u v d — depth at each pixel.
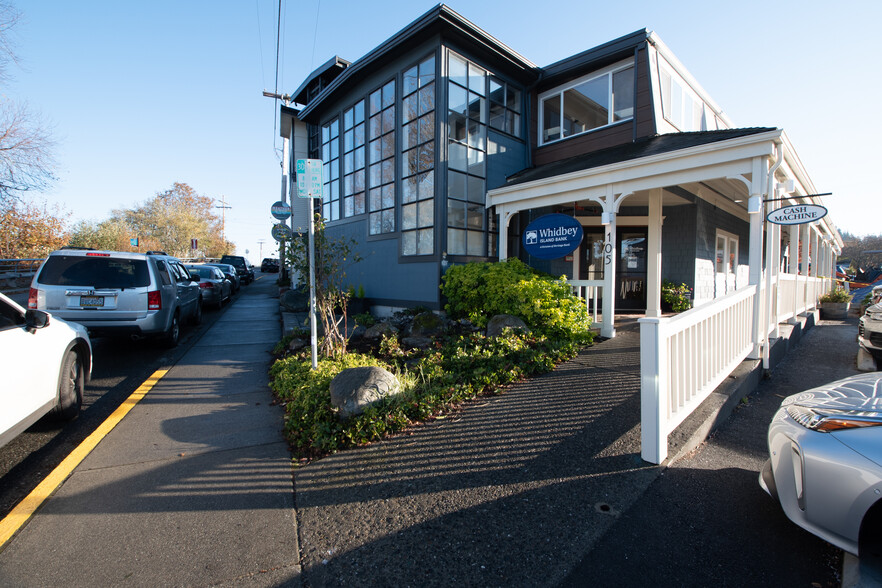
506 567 2.30
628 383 4.84
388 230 10.60
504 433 3.79
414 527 2.64
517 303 7.07
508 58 9.92
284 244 6.19
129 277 7.07
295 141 17.48
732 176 5.89
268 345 8.13
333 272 6.97
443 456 3.46
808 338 9.07
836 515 2.19
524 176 9.45
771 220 5.40
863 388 2.75
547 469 3.19
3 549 2.51
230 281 17.73
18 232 22.34
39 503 2.95
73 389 4.41
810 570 2.25
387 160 10.62
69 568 2.36
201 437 4.02
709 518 2.66
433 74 9.09
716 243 11.50
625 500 2.82
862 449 2.17
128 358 7.20
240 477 3.28
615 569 2.26
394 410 4.05
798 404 2.73
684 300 9.98
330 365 5.44
